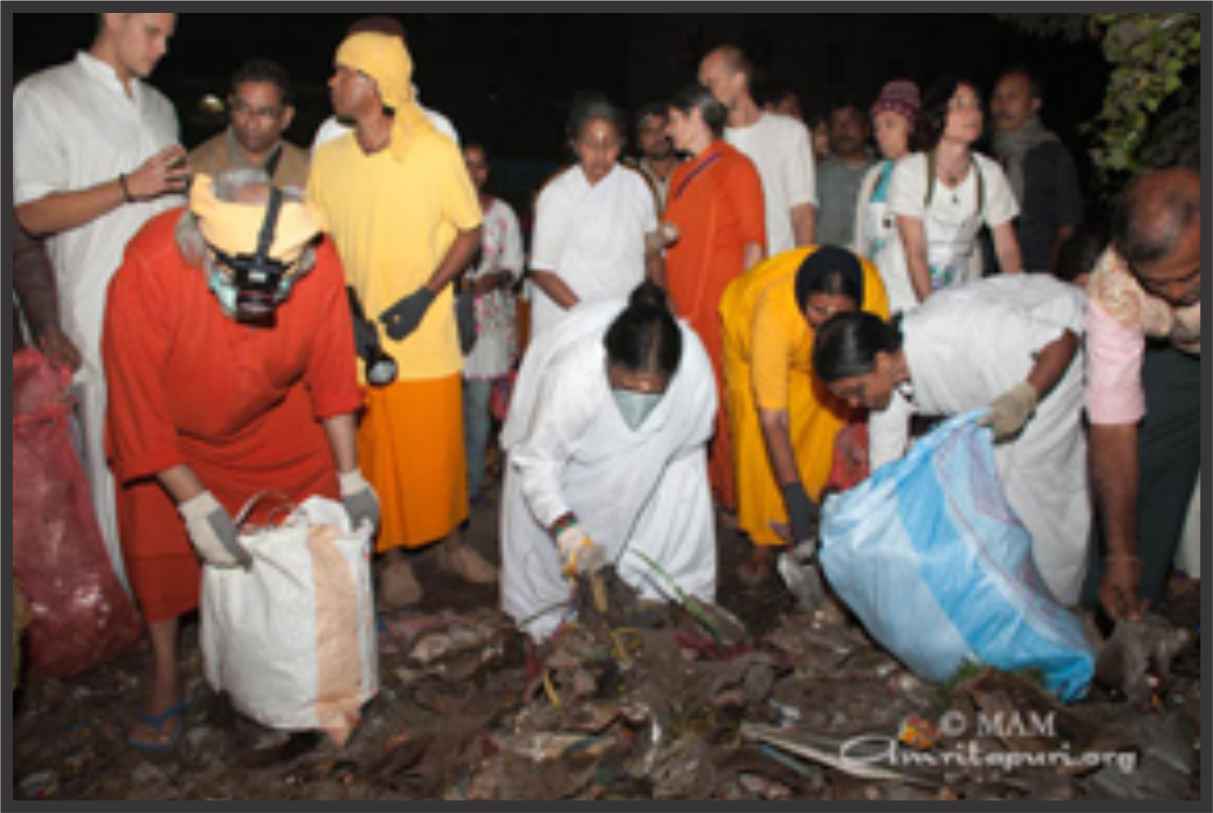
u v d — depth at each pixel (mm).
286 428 3457
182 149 3744
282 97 3939
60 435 3674
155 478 3238
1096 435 3256
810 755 2953
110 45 3754
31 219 3602
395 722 3324
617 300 3662
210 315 3059
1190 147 4188
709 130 4918
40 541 3641
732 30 13898
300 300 3146
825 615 3689
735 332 4191
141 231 3080
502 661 3590
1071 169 5793
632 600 3562
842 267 3748
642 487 3586
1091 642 3422
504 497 3795
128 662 3852
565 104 16000
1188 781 2857
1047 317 3469
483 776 2986
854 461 4234
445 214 4109
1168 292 2795
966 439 3221
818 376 3414
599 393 3348
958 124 4461
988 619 3098
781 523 4266
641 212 4926
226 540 3072
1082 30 5801
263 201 2826
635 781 2955
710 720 3107
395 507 4211
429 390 4160
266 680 3125
